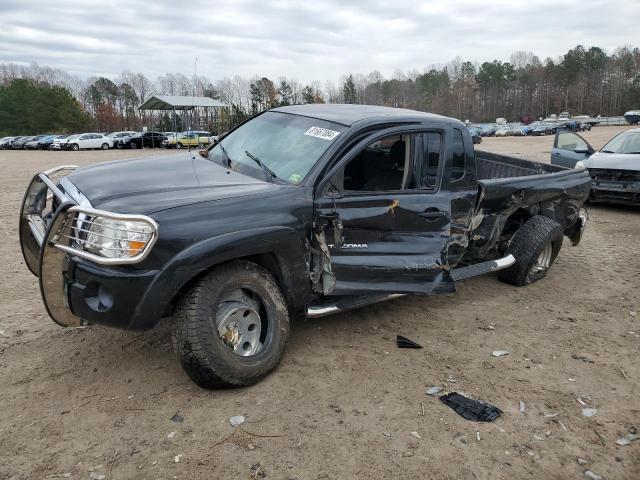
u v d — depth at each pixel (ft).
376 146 14.47
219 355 11.46
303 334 15.25
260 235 11.80
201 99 162.40
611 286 20.74
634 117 257.14
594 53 403.95
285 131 15.23
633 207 38.52
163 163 15.12
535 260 19.76
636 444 11.11
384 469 9.93
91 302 11.19
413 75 458.91
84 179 13.32
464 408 11.97
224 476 9.53
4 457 9.80
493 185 16.89
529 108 401.49
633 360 14.74
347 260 13.74
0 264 20.81
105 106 300.20
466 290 19.63
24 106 243.60
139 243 10.66
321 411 11.58
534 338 15.84
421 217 14.87
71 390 11.98
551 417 11.86
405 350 14.62
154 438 10.47
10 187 47.03
